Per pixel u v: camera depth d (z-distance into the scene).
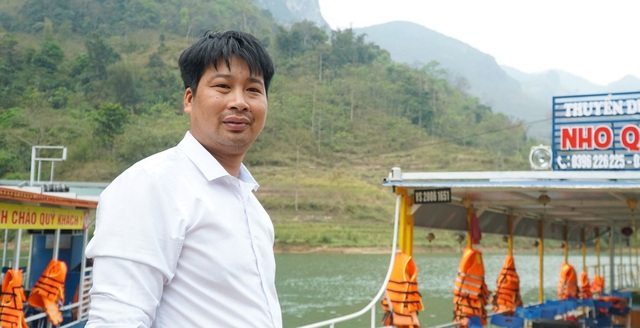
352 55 176.00
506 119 176.00
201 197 1.86
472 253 8.59
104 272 1.73
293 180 124.94
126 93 137.38
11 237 45.75
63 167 109.00
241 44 2.06
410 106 161.75
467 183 6.93
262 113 2.07
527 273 53.84
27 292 10.64
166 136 120.12
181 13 180.38
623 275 16.12
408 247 7.33
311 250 98.88
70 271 11.70
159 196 1.80
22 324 8.26
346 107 156.88
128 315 1.69
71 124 120.25
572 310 11.88
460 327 8.35
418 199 7.30
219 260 1.83
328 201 117.56
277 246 99.25
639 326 11.45
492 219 10.07
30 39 160.12
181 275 1.81
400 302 6.92
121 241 1.74
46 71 139.38
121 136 116.88
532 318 9.20
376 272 60.75
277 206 115.75
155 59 153.62
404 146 146.75
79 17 176.38
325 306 32.06
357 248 99.94
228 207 1.91
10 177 101.88
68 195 11.59
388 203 121.19
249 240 1.92
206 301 1.81
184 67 2.10
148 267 1.74
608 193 7.94
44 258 11.73
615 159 7.38
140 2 184.50
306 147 139.88
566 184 6.48
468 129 164.62
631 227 14.09
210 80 2.03
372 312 6.49
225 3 194.75
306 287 43.81
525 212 10.88
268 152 135.62
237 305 1.84
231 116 2.00
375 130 151.12
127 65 145.88
